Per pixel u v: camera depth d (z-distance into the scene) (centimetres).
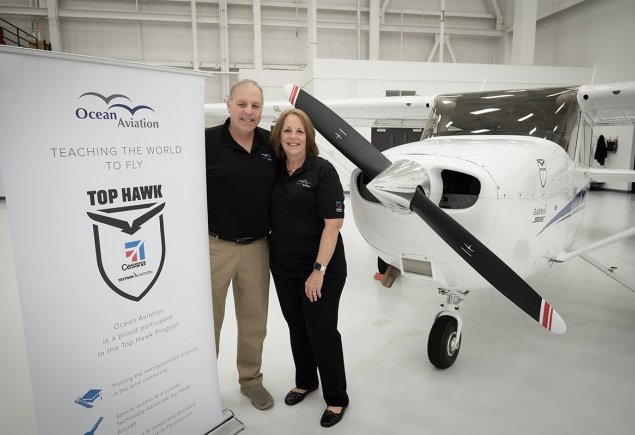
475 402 186
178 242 140
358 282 356
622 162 927
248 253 171
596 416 175
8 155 100
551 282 353
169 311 142
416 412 179
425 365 219
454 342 214
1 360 226
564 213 230
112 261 123
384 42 1133
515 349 236
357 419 175
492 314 285
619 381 203
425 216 159
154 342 139
